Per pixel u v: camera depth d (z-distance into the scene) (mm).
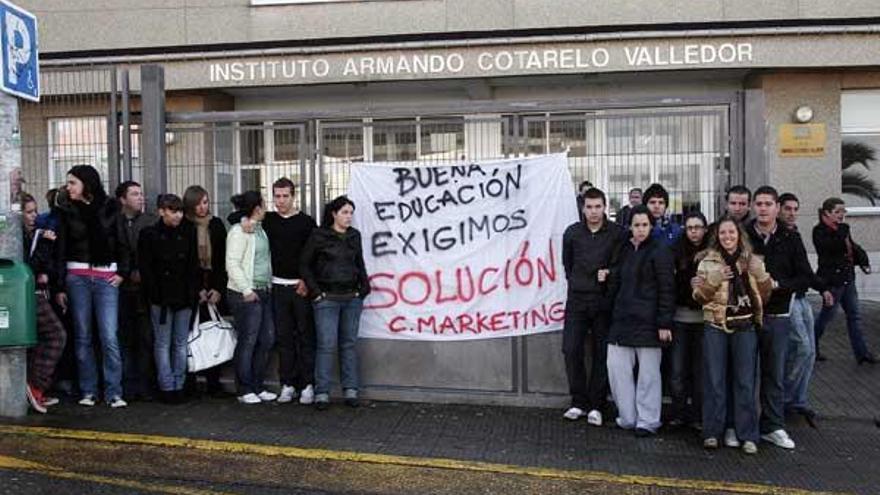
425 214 7348
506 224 7254
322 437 6324
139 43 14102
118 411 6883
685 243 6520
